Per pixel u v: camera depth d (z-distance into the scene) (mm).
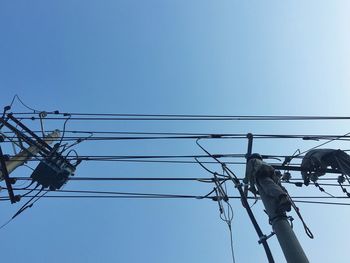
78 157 9711
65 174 9461
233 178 8070
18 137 10039
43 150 10039
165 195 8711
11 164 10336
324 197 8523
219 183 8328
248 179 6930
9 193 9383
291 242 5488
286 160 8391
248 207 6781
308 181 8336
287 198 5953
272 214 5883
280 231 5660
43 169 9492
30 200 9477
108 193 9109
